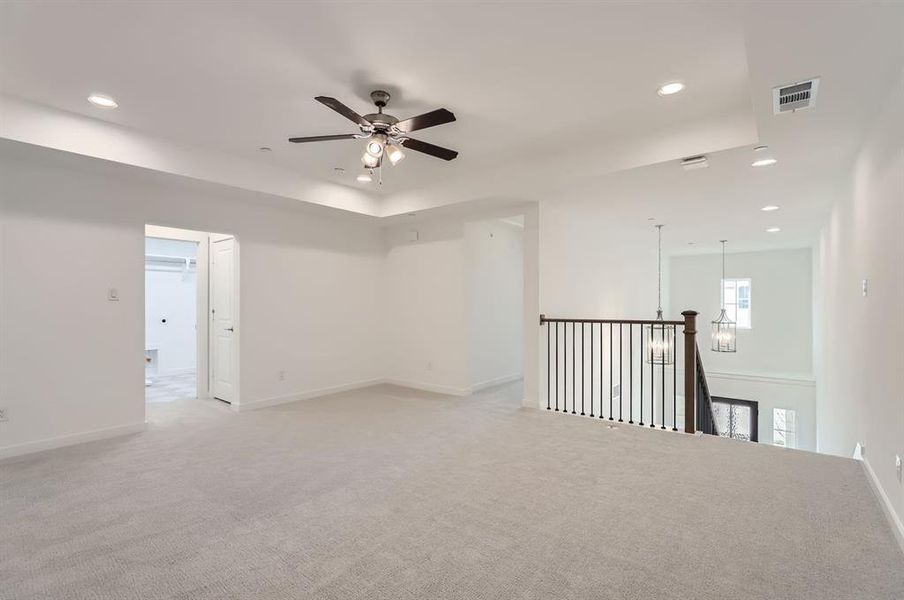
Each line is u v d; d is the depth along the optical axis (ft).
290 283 18.58
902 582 6.38
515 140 13.07
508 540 7.57
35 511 8.71
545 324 17.52
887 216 8.55
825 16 6.22
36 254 12.35
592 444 12.69
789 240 26.37
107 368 13.56
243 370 17.03
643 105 10.73
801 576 6.55
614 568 6.77
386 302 22.31
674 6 7.12
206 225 15.92
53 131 11.09
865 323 10.62
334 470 10.80
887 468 8.50
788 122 9.66
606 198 16.22
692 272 33.55
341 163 15.35
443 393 19.89
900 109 7.70
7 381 11.84
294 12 7.36
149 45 8.35
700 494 9.34
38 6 7.20
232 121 11.83
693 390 13.91
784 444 29.27
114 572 6.73
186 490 9.68
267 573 6.70
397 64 8.98
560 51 8.46
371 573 6.68
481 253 20.61
